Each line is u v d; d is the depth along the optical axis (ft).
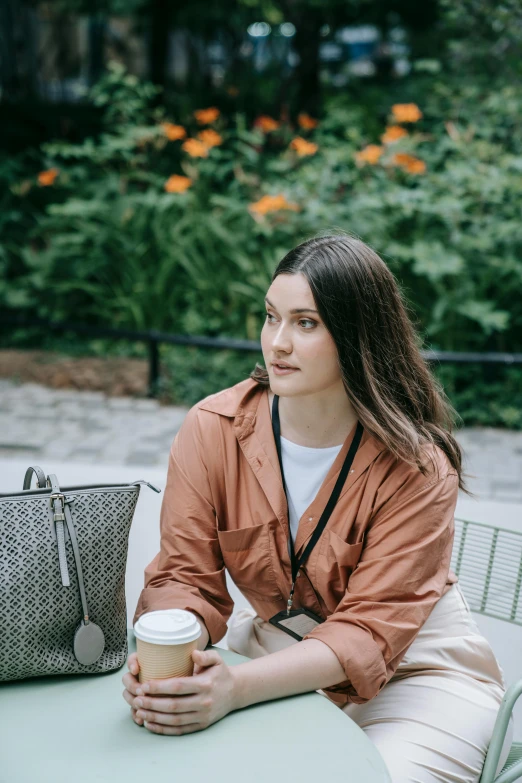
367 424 5.45
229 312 23.43
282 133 27.22
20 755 4.32
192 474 5.84
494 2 25.25
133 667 4.60
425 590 5.47
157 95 31.48
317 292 5.27
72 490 4.89
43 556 4.74
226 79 33.47
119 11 29.73
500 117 23.56
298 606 5.93
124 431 18.28
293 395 5.43
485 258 20.83
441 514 5.58
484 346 22.36
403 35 33.58
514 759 5.91
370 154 21.02
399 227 22.25
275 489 5.71
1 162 28.35
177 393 20.61
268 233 21.07
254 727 4.63
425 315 21.74
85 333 21.97
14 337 25.45
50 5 34.94
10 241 27.50
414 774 5.16
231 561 5.87
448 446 5.84
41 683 4.97
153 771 4.22
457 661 5.87
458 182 21.12
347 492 5.58
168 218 24.75
